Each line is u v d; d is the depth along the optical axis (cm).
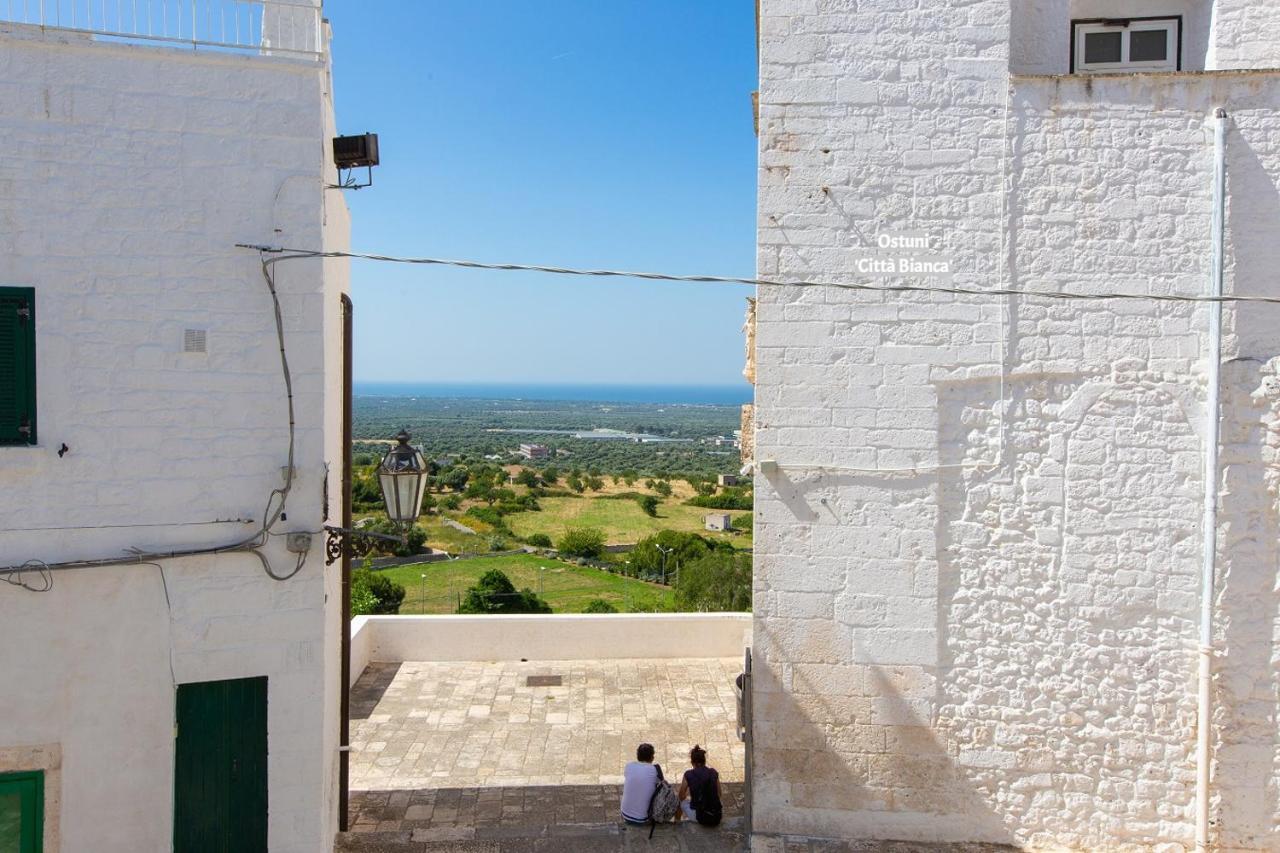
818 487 797
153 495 684
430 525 5459
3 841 668
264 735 716
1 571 652
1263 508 761
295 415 707
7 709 664
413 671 1340
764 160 793
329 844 771
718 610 2267
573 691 1262
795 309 793
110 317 673
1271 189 754
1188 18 847
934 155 782
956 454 786
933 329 786
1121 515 777
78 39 662
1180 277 767
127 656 685
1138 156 770
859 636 798
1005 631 789
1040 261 777
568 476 9169
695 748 868
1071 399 779
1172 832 784
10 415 662
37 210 658
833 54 787
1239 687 766
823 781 806
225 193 691
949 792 800
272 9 719
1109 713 786
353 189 840
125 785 687
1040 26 828
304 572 717
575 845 804
